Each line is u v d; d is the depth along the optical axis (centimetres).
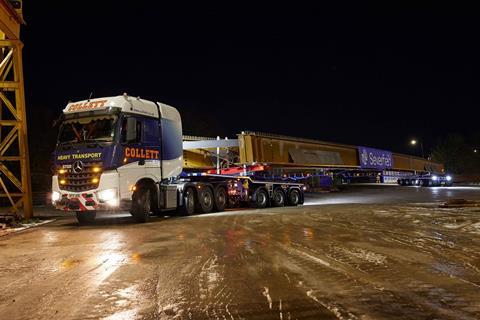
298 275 670
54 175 1475
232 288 607
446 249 870
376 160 4444
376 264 739
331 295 566
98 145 1425
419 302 534
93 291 612
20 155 1709
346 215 1580
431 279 639
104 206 1406
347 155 3822
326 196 3681
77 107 1514
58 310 535
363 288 595
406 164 5569
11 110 1703
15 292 620
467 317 481
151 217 1761
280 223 1359
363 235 1064
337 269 706
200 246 949
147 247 956
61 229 1394
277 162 2791
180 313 512
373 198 3241
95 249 955
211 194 1948
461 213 1593
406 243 944
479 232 1103
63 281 672
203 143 2262
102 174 1410
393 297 554
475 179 7975
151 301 559
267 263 758
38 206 2741
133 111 1518
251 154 2469
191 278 667
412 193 3888
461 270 694
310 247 905
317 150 3344
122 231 1275
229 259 800
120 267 756
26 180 1714
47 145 4450
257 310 515
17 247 1020
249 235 1099
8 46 1695
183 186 1758
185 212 1775
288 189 2547
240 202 2241
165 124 1670
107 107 1463
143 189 1548
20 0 1702
